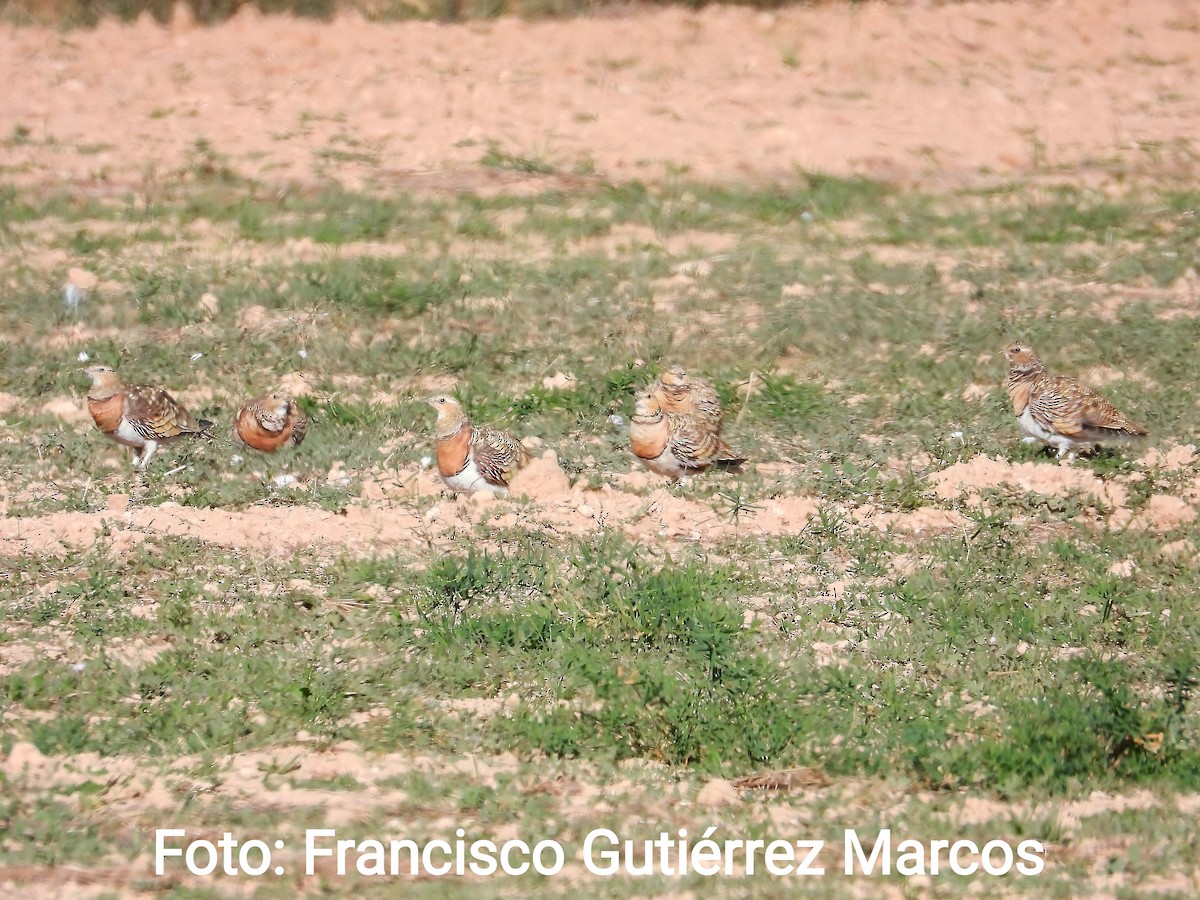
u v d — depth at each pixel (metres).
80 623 18.14
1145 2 51.31
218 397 25.86
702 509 21.92
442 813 14.89
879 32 47.31
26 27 45.41
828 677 17.05
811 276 31.33
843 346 28.48
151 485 22.48
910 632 18.31
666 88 42.81
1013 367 24.53
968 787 15.56
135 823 14.52
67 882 13.66
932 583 19.48
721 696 16.70
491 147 38.16
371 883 13.76
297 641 17.88
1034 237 34.03
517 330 28.77
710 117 40.81
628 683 16.70
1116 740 15.91
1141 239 34.09
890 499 22.36
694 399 23.56
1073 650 18.20
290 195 35.12
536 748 15.96
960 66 45.66
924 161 38.50
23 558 19.73
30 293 29.50
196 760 15.64
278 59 43.88
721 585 19.12
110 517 20.89
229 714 16.28
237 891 13.59
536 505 21.78
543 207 34.91
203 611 18.47
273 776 15.38
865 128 40.31
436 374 27.25
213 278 30.31
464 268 31.05
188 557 19.89
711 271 31.42
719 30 47.25
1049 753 15.66
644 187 36.06
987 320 29.30
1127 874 14.11
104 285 30.14
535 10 47.91
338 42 45.19
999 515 21.61
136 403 22.66
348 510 21.42
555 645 17.72
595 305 29.64
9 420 25.09
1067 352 28.23
